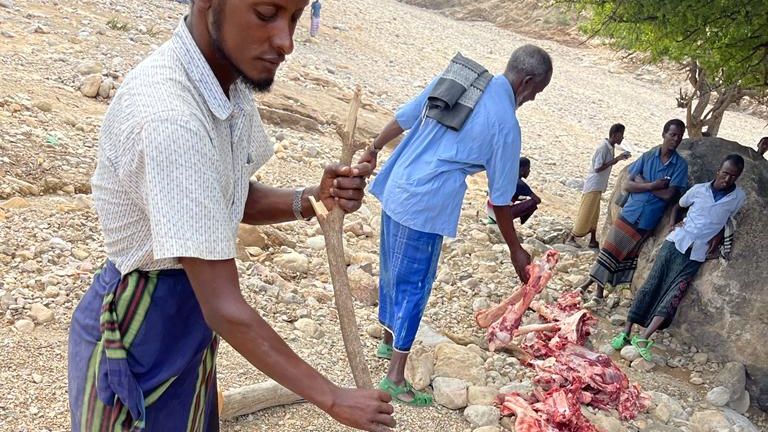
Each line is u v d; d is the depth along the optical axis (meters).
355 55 20.23
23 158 6.53
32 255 5.11
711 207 5.84
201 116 1.91
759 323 5.80
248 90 2.10
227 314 1.88
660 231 6.68
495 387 4.89
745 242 6.00
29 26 10.80
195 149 1.86
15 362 4.01
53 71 9.32
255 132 2.22
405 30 26.52
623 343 6.13
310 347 4.89
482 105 4.42
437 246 4.51
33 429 3.57
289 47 1.87
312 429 4.07
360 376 2.20
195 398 2.26
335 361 4.81
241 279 5.52
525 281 5.06
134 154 1.87
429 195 4.39
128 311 2.07
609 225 7.65
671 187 6.50
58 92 8.70
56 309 4.59
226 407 3.95
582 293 6.95
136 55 10.98
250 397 4.05
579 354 5.16
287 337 4.93
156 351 2.12
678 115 22.70
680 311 6.17
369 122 12.09
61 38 10.72
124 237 2.02
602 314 6.68
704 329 6.03
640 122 21.08
